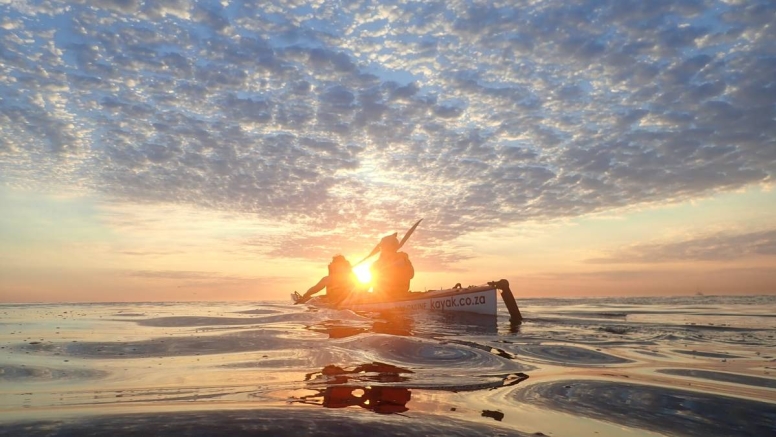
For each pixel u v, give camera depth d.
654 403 2.22
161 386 2.48
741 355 4.04
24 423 1.61
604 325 7.23
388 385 2.56
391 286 10.14
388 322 7.21
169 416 1.71
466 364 3.31
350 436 1.49
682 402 2.23
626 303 18.75
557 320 8.33
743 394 2.41
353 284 11.48
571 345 4.60
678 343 4.89
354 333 4.92
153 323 6.36
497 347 4.30
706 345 4.74
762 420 1.95
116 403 2.06
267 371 2.93
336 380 2.67
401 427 1.64
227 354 3.54
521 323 7.50
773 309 12.90
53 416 1.74
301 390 2.40
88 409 1.91
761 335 5.74
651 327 6.80
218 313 8.77
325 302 12.26
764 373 3.10
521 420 1.90
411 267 10.41
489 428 1.73
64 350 3.71
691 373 3.09
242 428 1.54
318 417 1.72
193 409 1.88
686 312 11.36
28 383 2.57
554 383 2.68
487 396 2.34
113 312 9.38
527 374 2.99
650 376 2.97
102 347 3.86
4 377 2.72
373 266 10.38
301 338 4.42
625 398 2.31
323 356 3.46
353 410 1.91
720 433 1.79
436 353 3.70
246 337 4.46
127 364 3.14
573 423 1.87
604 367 3.33
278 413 1.77
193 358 3.38
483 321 7.98
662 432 1.79
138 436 1.45
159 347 3.88
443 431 1.62
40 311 9.82
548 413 2.03
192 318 7.29
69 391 2.36
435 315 8.96
